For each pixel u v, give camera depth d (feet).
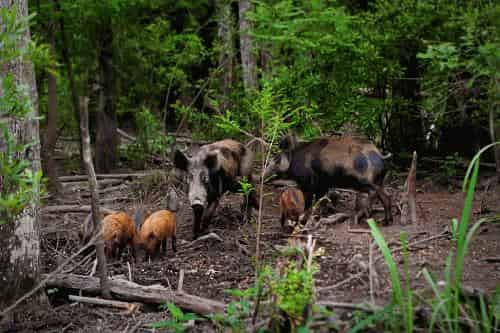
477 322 14.37
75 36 46.19
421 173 39.63
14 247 17.93
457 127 41.27
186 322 17.37
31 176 12.77
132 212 33.24
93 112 51.21
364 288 18.21
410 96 41.22
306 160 27.81
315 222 27.96
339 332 14.37
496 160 35.73
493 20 27.25
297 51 37.06
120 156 52.26
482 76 31.55
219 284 20.68
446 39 36.58
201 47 49.90
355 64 37.01
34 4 40.32
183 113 48.11
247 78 44.34
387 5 37.93
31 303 18.28
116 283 19.47
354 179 27.04
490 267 20.61
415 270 20.20
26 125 17.52
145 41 49.01
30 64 17.76
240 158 28.45
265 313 15.23
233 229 28.71
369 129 40.91
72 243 27.22
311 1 34.68
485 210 29.55
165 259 24.06
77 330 17.43
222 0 49.37
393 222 27.86
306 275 14.32
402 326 14.37
